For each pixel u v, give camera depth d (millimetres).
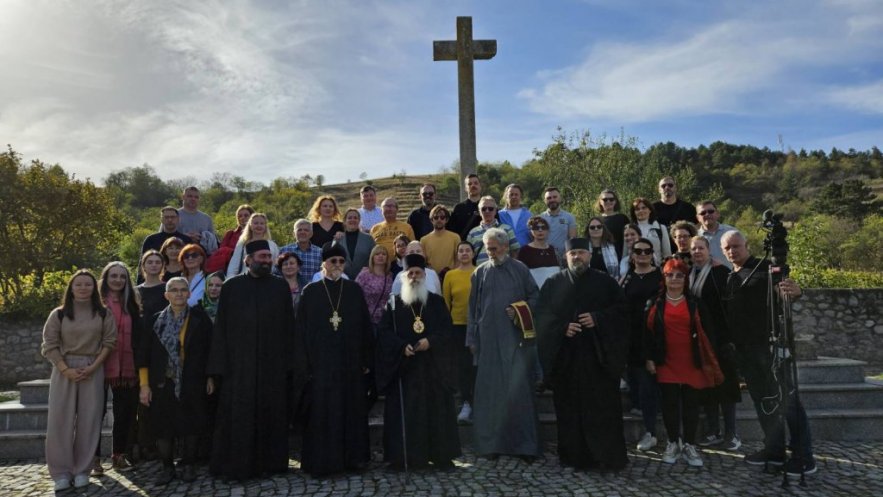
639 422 5984
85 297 5254
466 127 9008
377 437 6047
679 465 5219
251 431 5055
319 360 5211
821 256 15242
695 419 5273
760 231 5266
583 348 5211
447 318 5484
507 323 5555
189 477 5051
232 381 5145
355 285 5570
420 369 5309
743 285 5156
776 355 4863
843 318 11656
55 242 17344
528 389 5473
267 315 5305
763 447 5723
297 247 6754
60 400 5082
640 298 5754
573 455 5152
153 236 7484
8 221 16703
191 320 5297
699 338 5250
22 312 12500
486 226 6820
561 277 5496
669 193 7445
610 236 6668
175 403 5090
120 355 5449
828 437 6031
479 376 5574
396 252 6719
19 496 4883
